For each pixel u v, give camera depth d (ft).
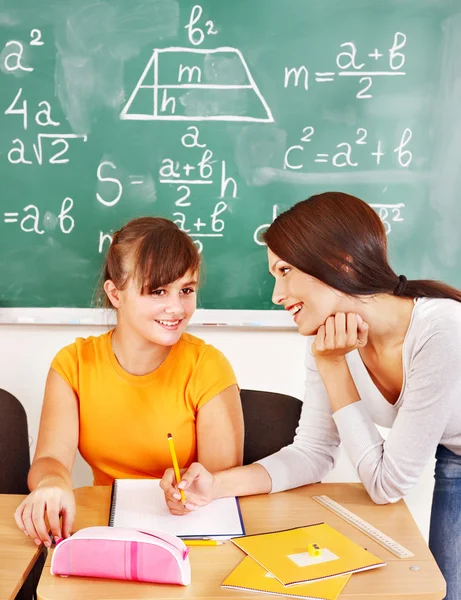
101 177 6.80
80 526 3.51
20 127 6.73
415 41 6.73
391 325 3.94
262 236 4.06
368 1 6.69
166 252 4.19
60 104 6.72
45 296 6.88
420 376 3.78
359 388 4.36
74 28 6.64
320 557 3.17
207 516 3.60
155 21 6.66
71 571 3.02
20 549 3.29
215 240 6.89
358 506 3.85
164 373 4.60
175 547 3.01
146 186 6.82
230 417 4.55
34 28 6.64
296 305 3.96
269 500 3.90
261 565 3.09
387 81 6.77
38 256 6.85
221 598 2.86
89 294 6.88
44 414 4.54
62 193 6.81
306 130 6.80
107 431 4.59
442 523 4.40
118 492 3.89
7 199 6.79
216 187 6.84
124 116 6.75
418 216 6.90
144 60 6.69
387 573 3.07
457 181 6.86
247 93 6.75
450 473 4.39
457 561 4.35
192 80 6.72
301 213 3.84
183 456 4.62
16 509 3.66
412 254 6.93
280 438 5.23
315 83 6.75
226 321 6.95
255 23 6.68
